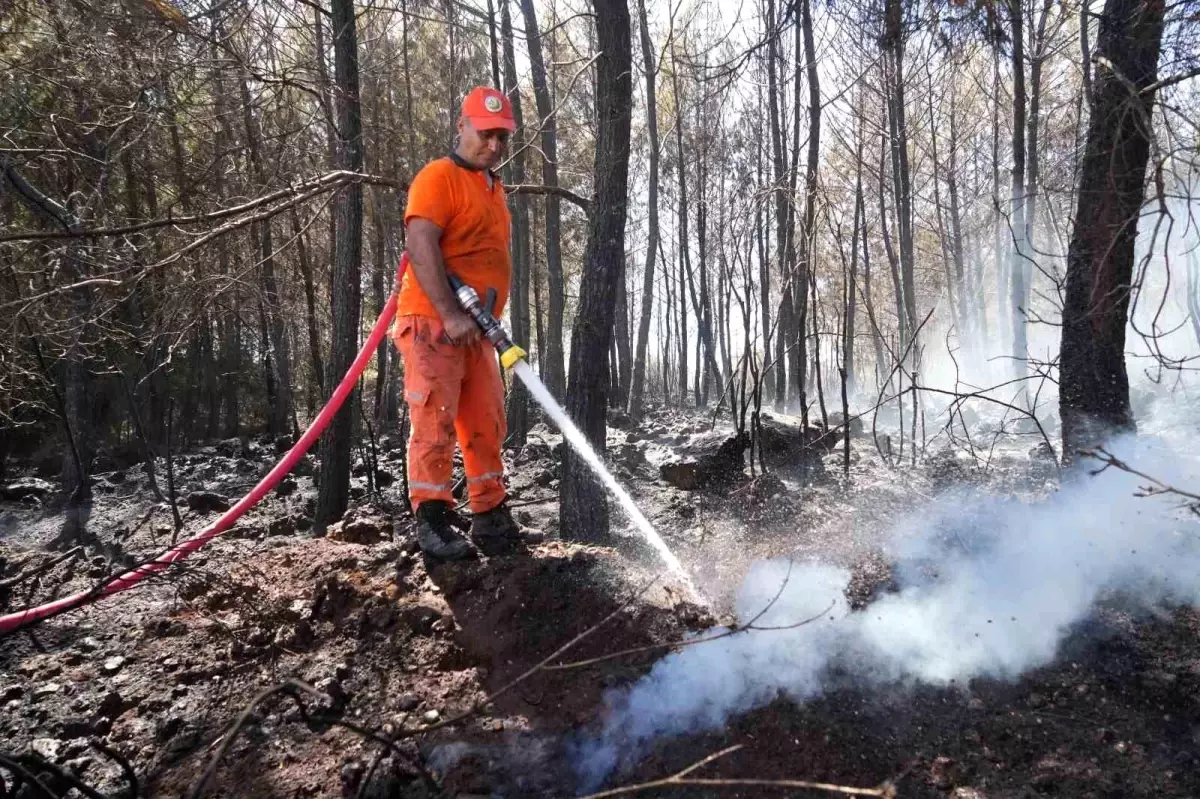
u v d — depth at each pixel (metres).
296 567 3.77
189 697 2.90
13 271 4.99
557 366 14.89
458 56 15.09
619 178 5.33
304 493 9.32
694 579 3.65
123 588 3.45
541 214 21.70
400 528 5.67
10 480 11.34
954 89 17.48
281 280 11.60
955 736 2.59
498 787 2.33
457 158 3.25
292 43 8.88
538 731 2.55
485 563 3.35
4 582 3.81
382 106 13.88
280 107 6.86
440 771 2.40
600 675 2.78
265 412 17.33
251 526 7.33
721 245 10.70
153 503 9.66
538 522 7.49
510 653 2.92
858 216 16.58
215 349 16.80
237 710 2.80
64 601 3.25
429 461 3.35
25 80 6.74
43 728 2.72
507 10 13.25
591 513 5.36
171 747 2.62
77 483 8.63
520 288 16.97
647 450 11.55
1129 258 4.54
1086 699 2.79
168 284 6.25
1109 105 4.39
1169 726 2.65
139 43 5.91
